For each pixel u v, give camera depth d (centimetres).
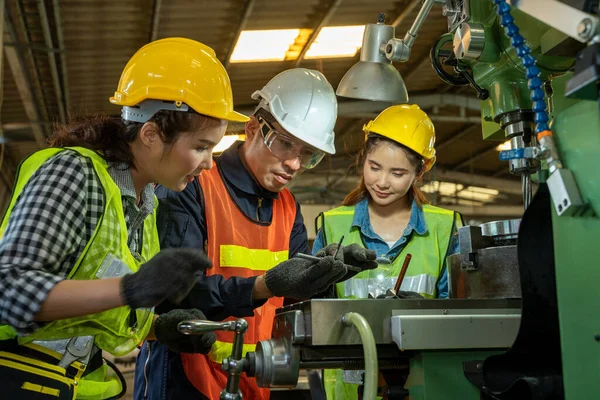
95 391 160
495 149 977
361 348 138
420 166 238
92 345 154
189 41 159
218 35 608
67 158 137
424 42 677
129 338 154
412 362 137
